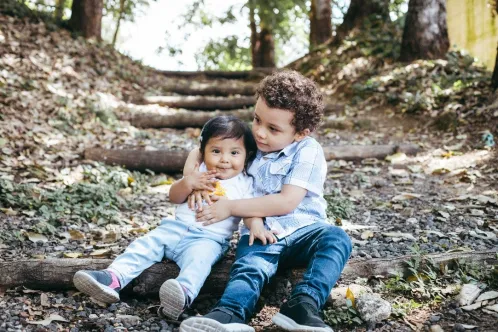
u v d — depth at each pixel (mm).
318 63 9977
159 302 2711
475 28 8102
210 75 10953
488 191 4578
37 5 9734
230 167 2727
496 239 3396
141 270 2686
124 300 2721
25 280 2732
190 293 2477
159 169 5359
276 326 2486
